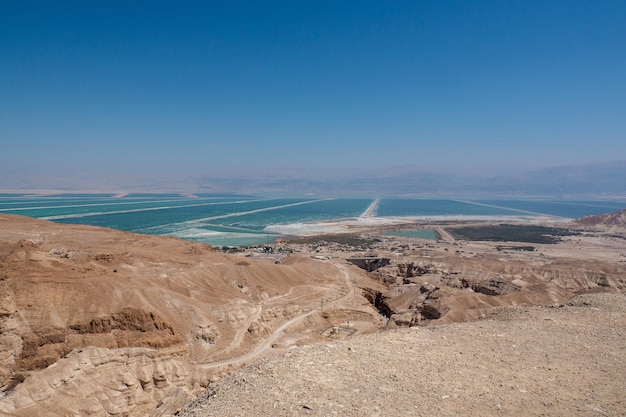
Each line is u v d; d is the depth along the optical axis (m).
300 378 20.77
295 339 79.06
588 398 18.67
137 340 60.34
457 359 23.33
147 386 55.88
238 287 96.25
